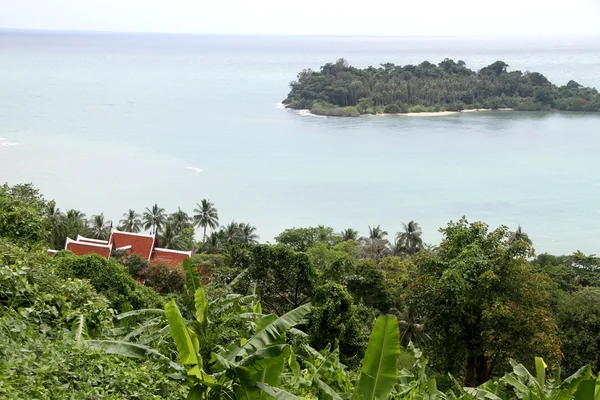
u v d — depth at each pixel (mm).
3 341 8078
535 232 100625
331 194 127062
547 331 20781
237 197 123312
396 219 109188
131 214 72000
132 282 22094
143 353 8234
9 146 165250
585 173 144750
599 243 94688
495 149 173375
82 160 152625
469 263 22062
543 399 9625
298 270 25625
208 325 10656
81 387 7977
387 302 36250
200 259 46250
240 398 7441
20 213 18469
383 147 177125
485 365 22797
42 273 12719
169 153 168125
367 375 7688
